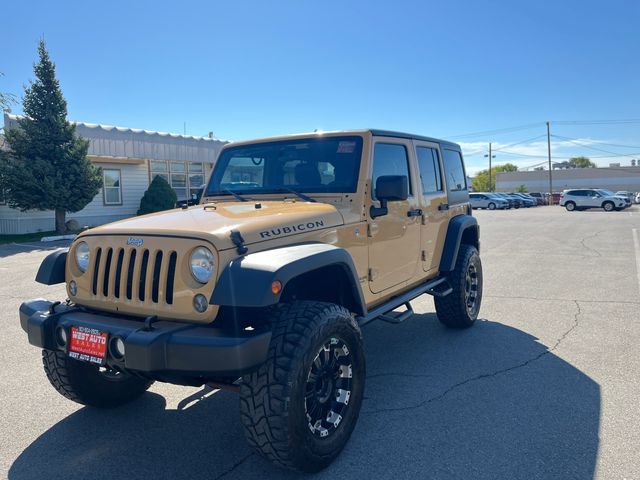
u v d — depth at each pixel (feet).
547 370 15.24
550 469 9.93
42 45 60.08
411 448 10.83
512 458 10.35
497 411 12.51
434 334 19.26
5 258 43.21
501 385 14.14
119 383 13.16
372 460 10.39
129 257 10.00
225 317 9.61
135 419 12.66
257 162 14.73
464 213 20.36
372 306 13.67
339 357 10.61
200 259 9.24
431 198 17.06
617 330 19.38
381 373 15.24
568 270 33.68
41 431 12.01
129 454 10.95
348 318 10.36
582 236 57.31
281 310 10.00
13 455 10.93
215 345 8.55
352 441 11.16
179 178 83.20
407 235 15.24
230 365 8.50
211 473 10.16
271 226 10.36
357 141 13.39
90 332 9.77
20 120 60.29
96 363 9.70
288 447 9.07
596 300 24.54
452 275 18.66
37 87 60.23
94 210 72.54
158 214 11.94
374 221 13.34
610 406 12.69
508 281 29.96
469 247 19.71
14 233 64.64
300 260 9.50
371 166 13.32
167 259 9.53
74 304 11.10
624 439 11.03
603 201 126.93
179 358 8.73
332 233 11.75
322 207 12.10
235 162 15.20
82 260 10.81
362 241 12.84
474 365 15.79
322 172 13.55
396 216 14.51
